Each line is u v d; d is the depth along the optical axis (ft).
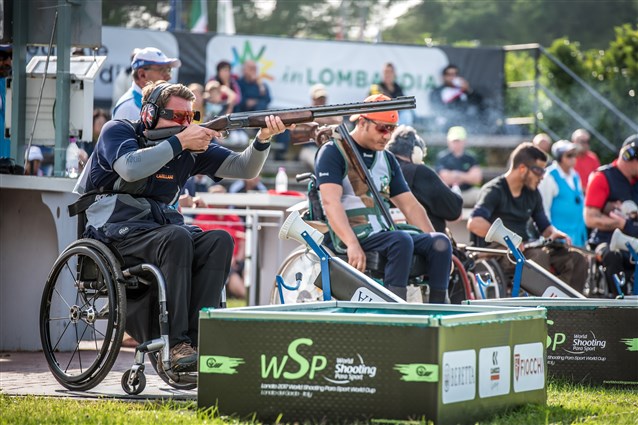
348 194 73.46
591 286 100.53
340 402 41.52
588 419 45.62
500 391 44.88
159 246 54.29
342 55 170.81
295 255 77.10
